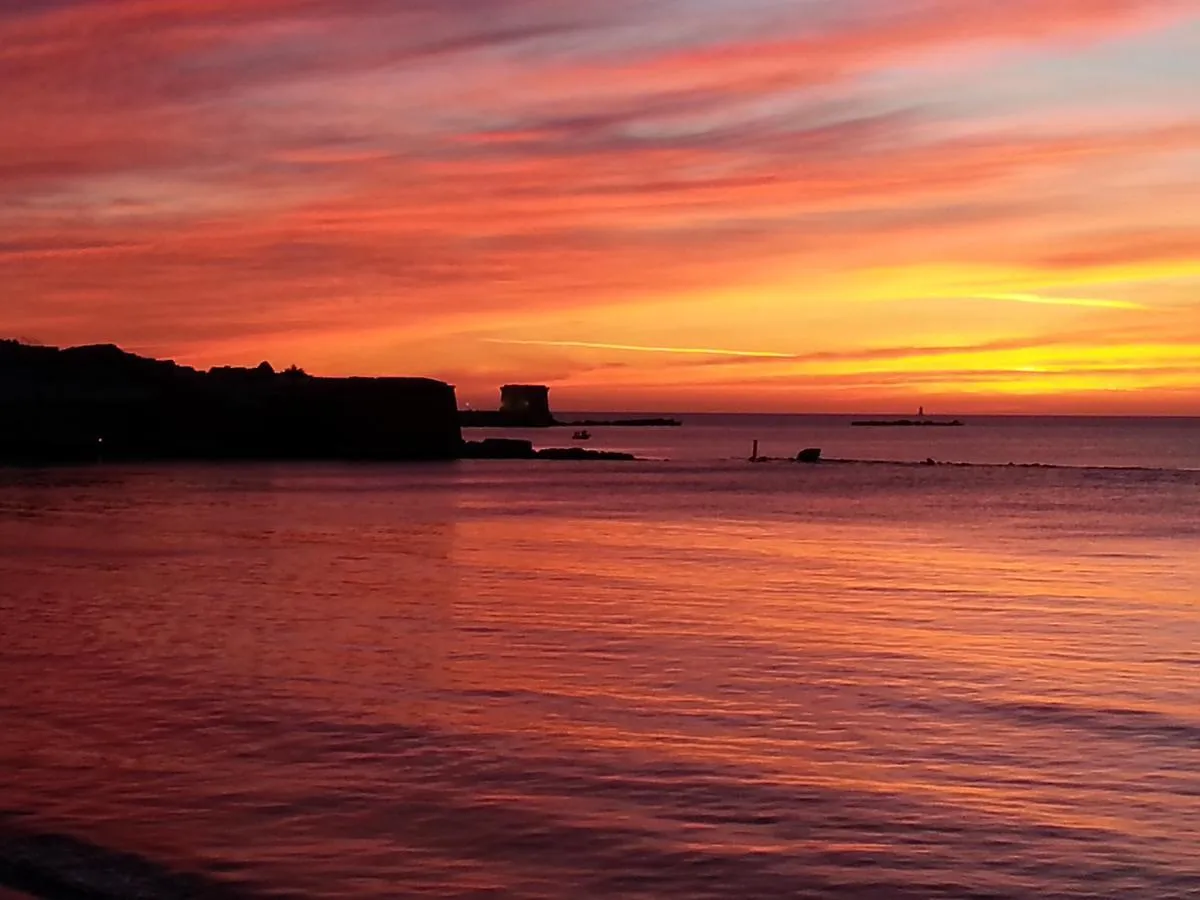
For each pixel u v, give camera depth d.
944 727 16.14
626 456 132.88
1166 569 34.59
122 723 16.06
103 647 21.27
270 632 22.94
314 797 13.22
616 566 34.69
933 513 58.12
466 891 10.90
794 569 34.31
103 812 12.71
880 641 22.36
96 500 61.31
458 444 131.25
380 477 89.56
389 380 133.00
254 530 45.62
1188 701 17.58
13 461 107.44
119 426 117.25
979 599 28.06
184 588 29.09
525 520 52.25
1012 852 11.77
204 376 134.12
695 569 34.09
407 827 12.38
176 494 67.00
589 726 16.11
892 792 13.48
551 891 10.91
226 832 12.20
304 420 123.56
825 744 15.34
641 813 12.81
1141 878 11.17
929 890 10.94
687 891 10.92
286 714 16.56
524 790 13.49
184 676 18.91
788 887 11.01
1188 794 13.41
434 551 38.66
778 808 12.95
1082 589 29.98
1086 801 13.19
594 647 21.62
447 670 19.53
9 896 10.56
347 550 38.69
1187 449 181.25
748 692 18.09
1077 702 17.50
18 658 20.25
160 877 11.09
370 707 17.00
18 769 14.11
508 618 24.84
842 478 92.94
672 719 16.52
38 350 127.88
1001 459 143.75
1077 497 70.88
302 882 11.05
